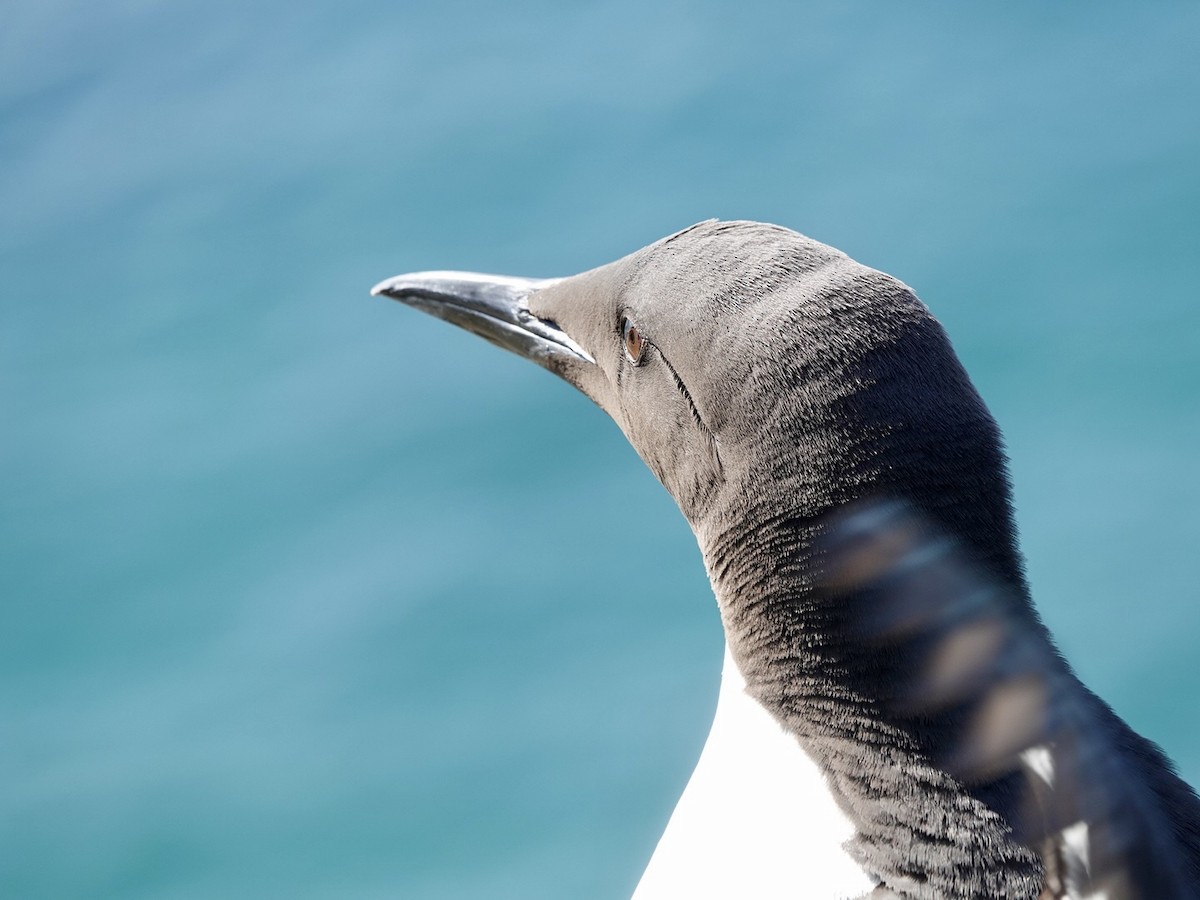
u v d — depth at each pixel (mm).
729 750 6328
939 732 5836
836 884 5703
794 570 6133
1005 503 5996
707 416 6516
